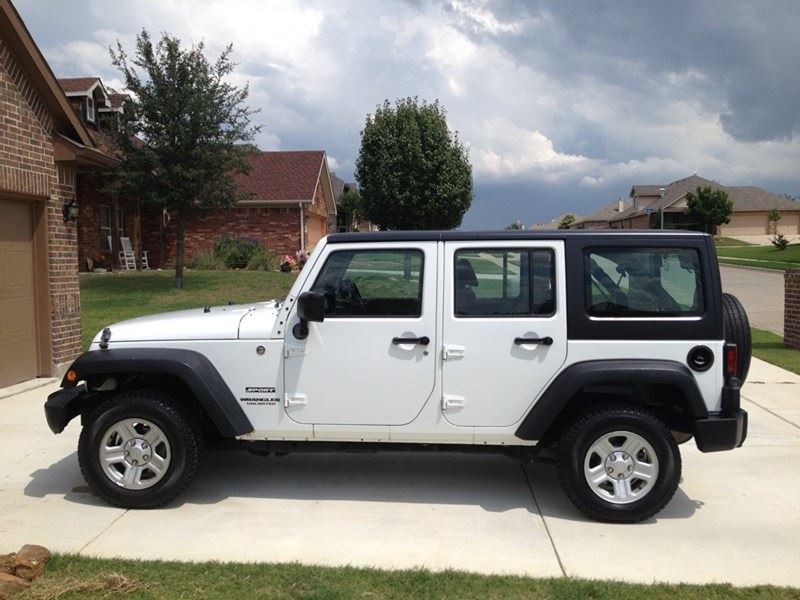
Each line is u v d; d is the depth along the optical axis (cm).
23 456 605
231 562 407
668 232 477
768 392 844
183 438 484
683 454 617
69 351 955
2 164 805
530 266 479
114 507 494
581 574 399
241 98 1816
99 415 485
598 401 485
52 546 431
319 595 369
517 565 410
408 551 429
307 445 505
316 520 475
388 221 3275
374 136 3212
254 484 544
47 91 872
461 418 481
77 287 981
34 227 904
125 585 376
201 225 2833
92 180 2242
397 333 480
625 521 468
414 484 546
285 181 2936
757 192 6725
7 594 364
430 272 482
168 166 1764
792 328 1148
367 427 487
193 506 498
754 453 618
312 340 486
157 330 500
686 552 428
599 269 477
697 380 469
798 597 371
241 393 491
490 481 554
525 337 474
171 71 1741
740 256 4294
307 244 2892
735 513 489
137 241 2595
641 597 370
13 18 788
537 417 467
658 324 469
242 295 1767
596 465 471
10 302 855
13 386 859
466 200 3281
